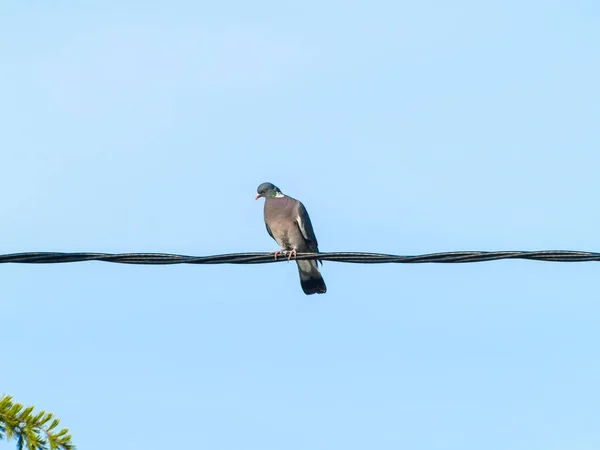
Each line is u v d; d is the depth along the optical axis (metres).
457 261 12.02
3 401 8.73
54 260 11.71
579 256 11.76
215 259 12.20
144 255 11.95
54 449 8.66
